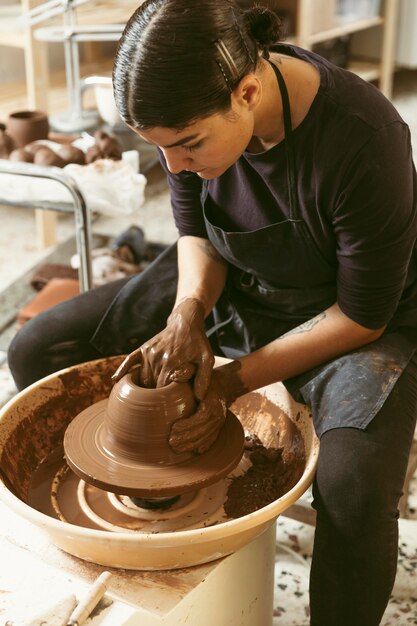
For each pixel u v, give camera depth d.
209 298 1.58
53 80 3.49
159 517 1.37
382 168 1.29
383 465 1.28
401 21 5.29
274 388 1.57
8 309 2.62
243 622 1.37
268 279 1.57
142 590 1.17
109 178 2.12
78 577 1.20
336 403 1.37
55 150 2.27
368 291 1.38
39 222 3.22
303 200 1.38
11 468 1.41
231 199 1.52
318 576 1.30
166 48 1.09
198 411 1.29
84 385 1.58
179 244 1.69
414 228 1.36
